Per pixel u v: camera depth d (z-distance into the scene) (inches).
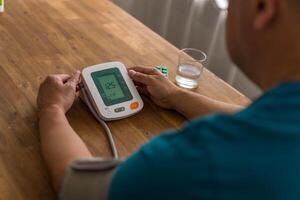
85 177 25.3
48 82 36.3
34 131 33.5
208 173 18.6
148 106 39.1
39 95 35.6
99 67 38.9
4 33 45.0
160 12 84.9
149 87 39.2
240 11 20.7
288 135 18.0
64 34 47.2
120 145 34.0
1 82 37.9
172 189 19.4
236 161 18.4
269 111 18.7
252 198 18.1
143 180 20.2
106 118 36.0
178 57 47.1
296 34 18.1
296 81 18.8
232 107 37.9
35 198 28.2
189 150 19.5
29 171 30.1
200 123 20.3
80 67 42.1
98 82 37.7
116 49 46.4
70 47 45.1
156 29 87.4
